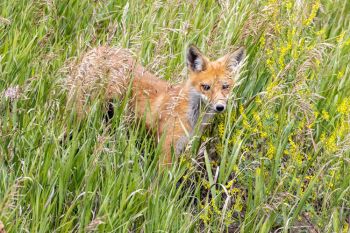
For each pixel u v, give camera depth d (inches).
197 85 464.1
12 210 384.2
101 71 441.7
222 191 428.8
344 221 442.3
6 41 504.4
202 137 471.2
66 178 403.5
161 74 501.0
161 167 438.0
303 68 470.6
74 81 437.1
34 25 535.5
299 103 469.4
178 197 436.1
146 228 397.1
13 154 415.5
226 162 462.6
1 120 439.8
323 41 548.7
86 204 388.8
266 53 508.1
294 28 491.5
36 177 395.2
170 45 516.4
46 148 414.0
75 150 419.2
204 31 552.4
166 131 446.0
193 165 450.9
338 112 503.5
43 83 460.4
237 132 455.2
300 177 447.5
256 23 527.2
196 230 419.8
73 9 554.6
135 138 434.0
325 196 440.8
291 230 440.8
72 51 507.2
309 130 458.0
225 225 435.5
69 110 438.6
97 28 537.0
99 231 382.3
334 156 444.8
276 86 456.8
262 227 411.2
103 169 428.5
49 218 389.7
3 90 451.2
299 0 533.0
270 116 457.4
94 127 430.3
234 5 555.5
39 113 438.3
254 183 456.8
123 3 574.6
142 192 410.0
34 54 494.0
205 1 592.1
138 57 469.1
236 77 462.3
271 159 453.1
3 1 546.6
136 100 468.1
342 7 652.7
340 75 506.6
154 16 542.0
